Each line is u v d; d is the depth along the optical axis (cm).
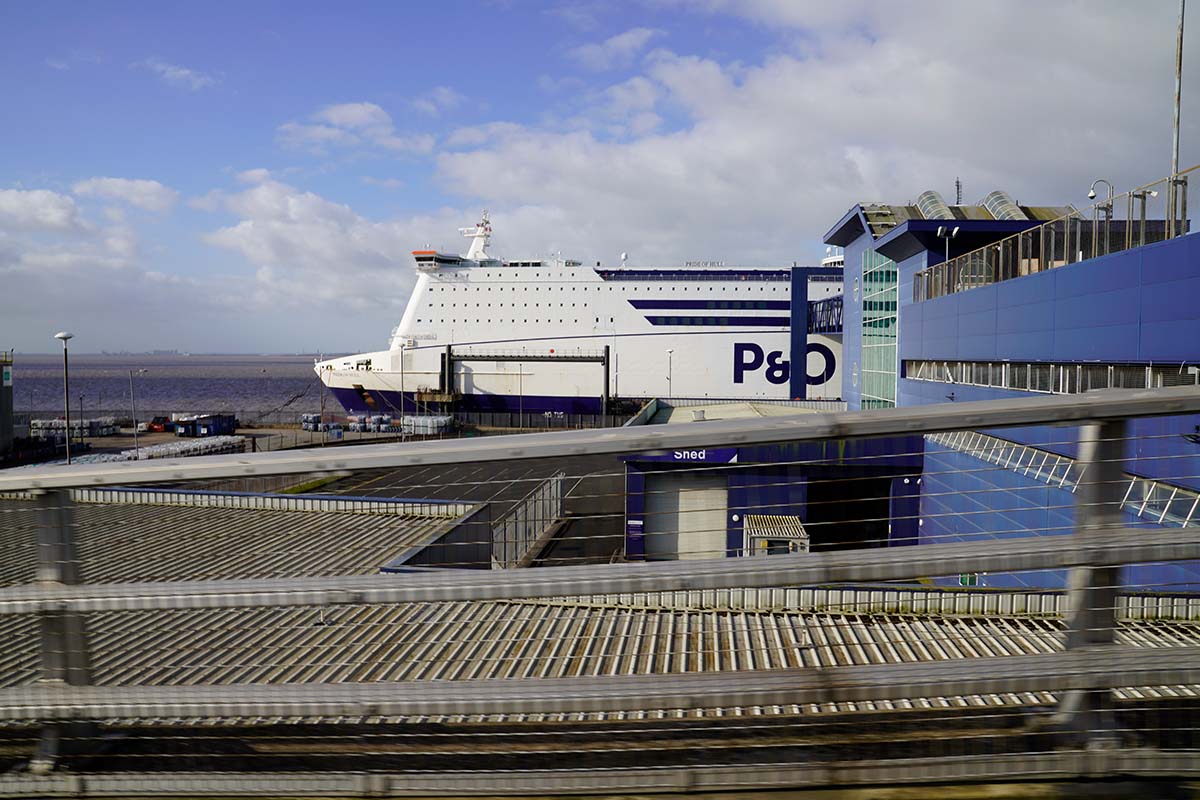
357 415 6272
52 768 216
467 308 5584
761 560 184
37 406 11319
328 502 1451
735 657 555
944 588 691
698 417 3189
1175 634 480
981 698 265
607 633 625
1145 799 183
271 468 182
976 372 1602
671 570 185
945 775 189
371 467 180
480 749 223
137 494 1487
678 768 197
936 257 2066
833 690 188
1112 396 175
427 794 197
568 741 227
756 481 1803
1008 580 1286
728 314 5369
